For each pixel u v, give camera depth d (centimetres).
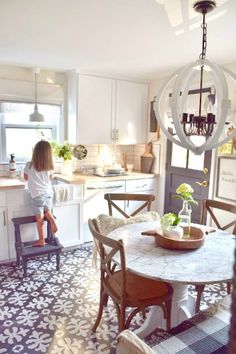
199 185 365
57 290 268
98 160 432
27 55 300
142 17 196
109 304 247
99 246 196
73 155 409
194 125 150
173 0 169
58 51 283
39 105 378
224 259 181
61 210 346
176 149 395
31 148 386
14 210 316
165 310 196
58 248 306
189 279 156
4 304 245
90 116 382
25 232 323
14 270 305
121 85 401
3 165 366
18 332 211
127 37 237
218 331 151
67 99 397
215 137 144
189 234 213
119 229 232
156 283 202
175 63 325
